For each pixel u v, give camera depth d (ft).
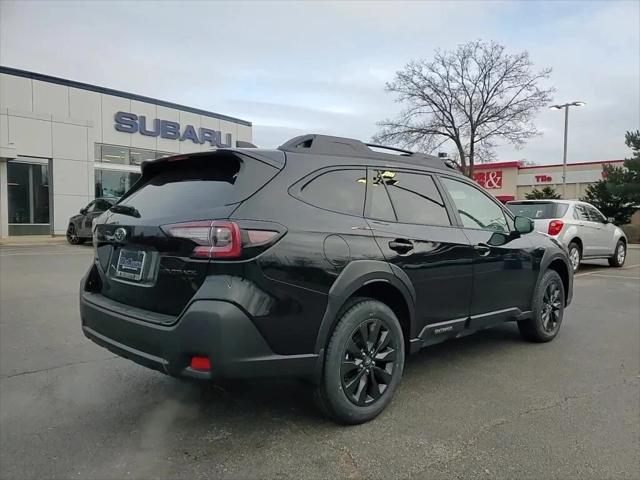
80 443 10.43
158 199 11.64
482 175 153.58
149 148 83.61
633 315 23.17
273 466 9.59
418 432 11.00
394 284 11.93
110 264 11.87
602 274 38.29
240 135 99.09
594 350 17.35
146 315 10.36
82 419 11.55
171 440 10.57
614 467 9.66
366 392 11.48
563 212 36.09
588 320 22.09
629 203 98.07
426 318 13.01
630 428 11.30
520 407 12.38
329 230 10.88
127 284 11.15
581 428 11.27
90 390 13.25
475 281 14.46
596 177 132.46
